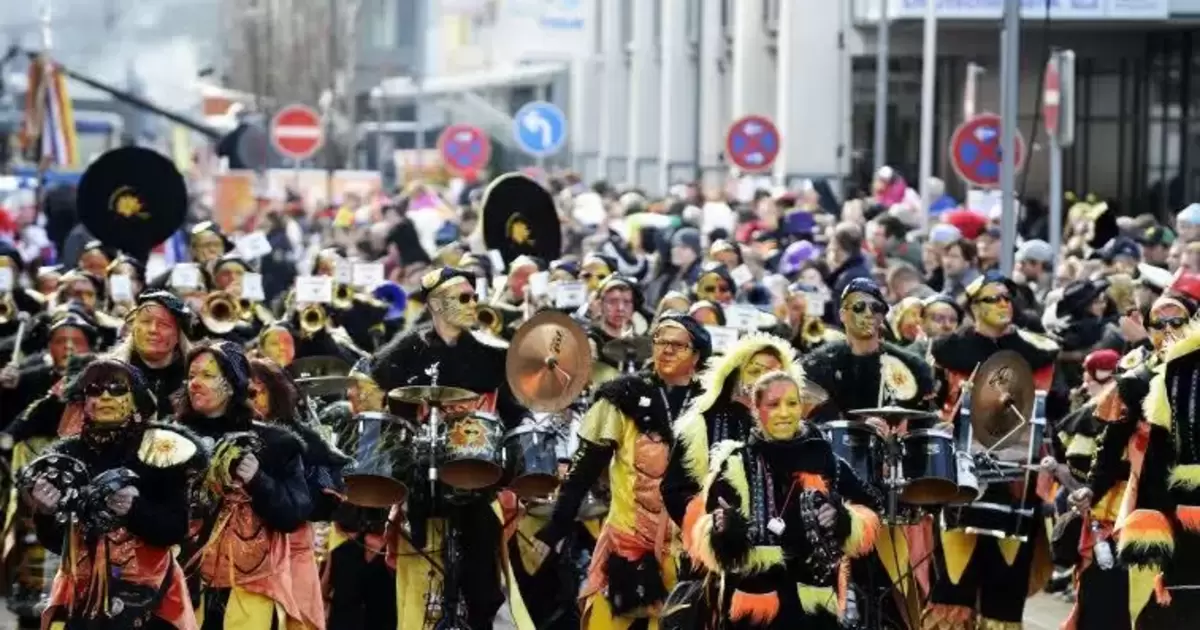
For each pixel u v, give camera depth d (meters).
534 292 35.12
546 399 25.62
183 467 20.16
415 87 129.00
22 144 82.88
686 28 103.38
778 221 52.91
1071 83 43.41
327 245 54.34
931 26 61.97
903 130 77.31
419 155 98.44
